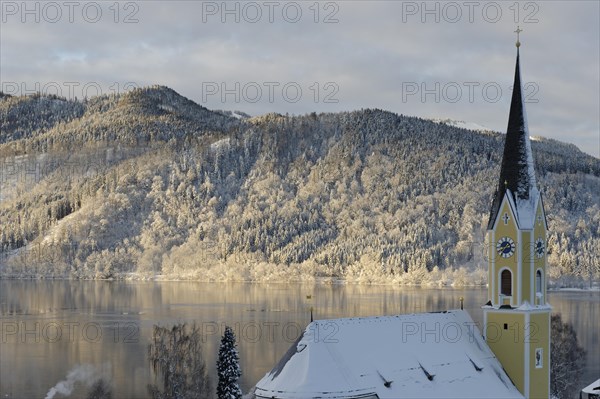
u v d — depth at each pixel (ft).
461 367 348.18
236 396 408.46
